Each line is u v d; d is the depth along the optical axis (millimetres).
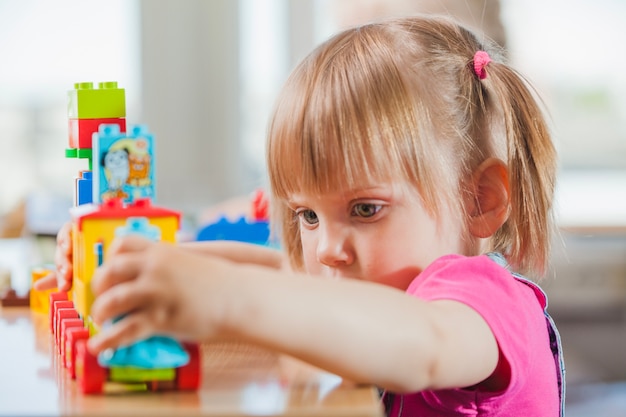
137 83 3059
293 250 1156
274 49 3109
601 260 2936
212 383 662
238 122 3143
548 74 3170
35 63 2959
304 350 641
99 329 664
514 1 2990
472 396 808
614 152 3232
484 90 1069
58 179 3006
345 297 659
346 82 960
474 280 799
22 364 739
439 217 974
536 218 1102
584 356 2990
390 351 653
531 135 1097
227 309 621
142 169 703
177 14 3070
